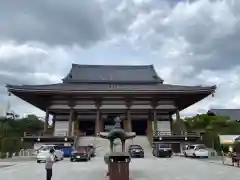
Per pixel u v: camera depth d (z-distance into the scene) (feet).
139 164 102.01
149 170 82.38
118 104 206.59
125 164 57.00
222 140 158.30
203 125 284.82
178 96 197.47
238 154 99.30
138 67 255.70
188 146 149.48
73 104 203.21
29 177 69.62
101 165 99.55
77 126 213.66
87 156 118.42
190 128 280.31
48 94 191.93
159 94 194.80
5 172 81.10
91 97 200.75
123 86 216.54
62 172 79.00
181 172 77.82
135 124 221.66
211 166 94.94
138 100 205.87
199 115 314.76
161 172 77.66
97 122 200.85
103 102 205.98
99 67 252.83
